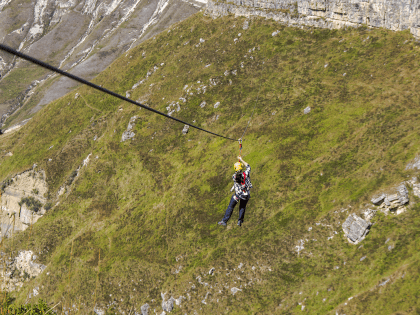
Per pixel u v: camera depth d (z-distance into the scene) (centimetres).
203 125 7569
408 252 3831
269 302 4356
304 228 4891
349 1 6888
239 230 5444
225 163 6562
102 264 6200
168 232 6128
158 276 5534
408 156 4659
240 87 7625
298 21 7775
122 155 8088
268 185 5725
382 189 4519
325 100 6294
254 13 8519
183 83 8569
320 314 3850
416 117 5056
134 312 5319
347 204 4744
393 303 3444
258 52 7919
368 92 5891
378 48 6369
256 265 4844
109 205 7412
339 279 4097
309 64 7069
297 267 4541
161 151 7738
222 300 4700
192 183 6650
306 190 5322
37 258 7119
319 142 5809
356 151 5288
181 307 4947
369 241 4238
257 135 6588
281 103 6800
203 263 5294
